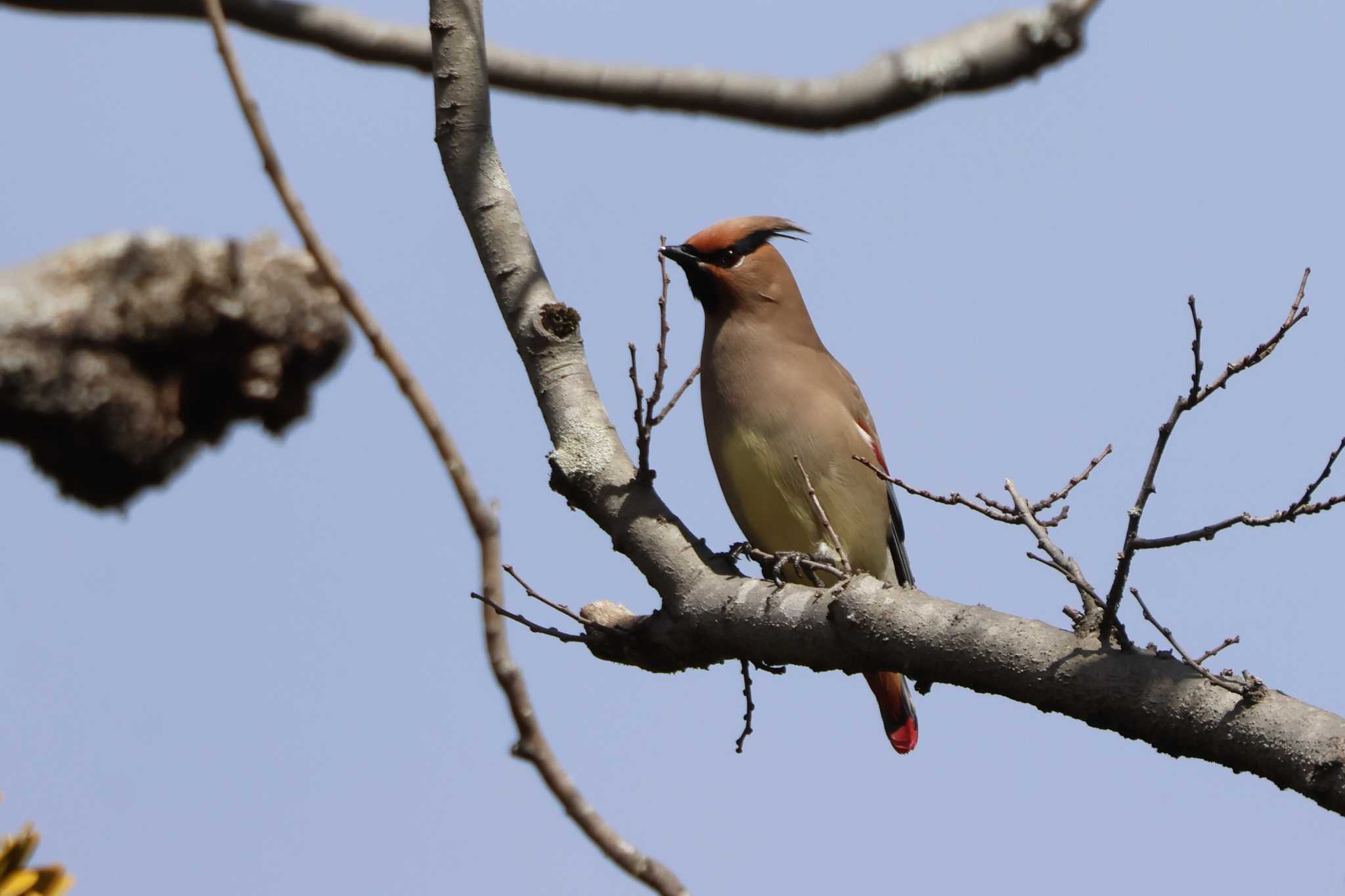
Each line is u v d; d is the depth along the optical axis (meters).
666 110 8.16
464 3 8.67
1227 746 6.28
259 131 5.14
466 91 8.66
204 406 5.98
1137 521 6.36
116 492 5.96
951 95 7.25
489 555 4.92
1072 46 6.85
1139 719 6.47
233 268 5.89
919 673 7.16
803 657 7.64
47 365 5.63
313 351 6.04
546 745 5.01
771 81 7.82
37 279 5.80
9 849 4.51
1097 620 6.72
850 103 7.54
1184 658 6.32
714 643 8.03
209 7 5.27
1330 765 6.02
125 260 5.84
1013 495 6.91
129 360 5.76
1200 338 6.25
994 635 6.87
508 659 4.96
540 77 8.60
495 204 8.76
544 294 8.73
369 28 8.84
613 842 5.07
